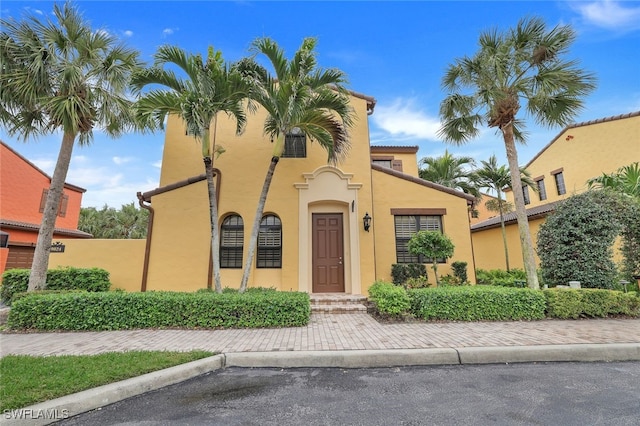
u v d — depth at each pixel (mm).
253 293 7316
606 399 3316
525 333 5668
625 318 6895
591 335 5457
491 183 15102
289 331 6012
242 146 10422
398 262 10266
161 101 7219
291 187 10086
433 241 8531
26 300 6328
